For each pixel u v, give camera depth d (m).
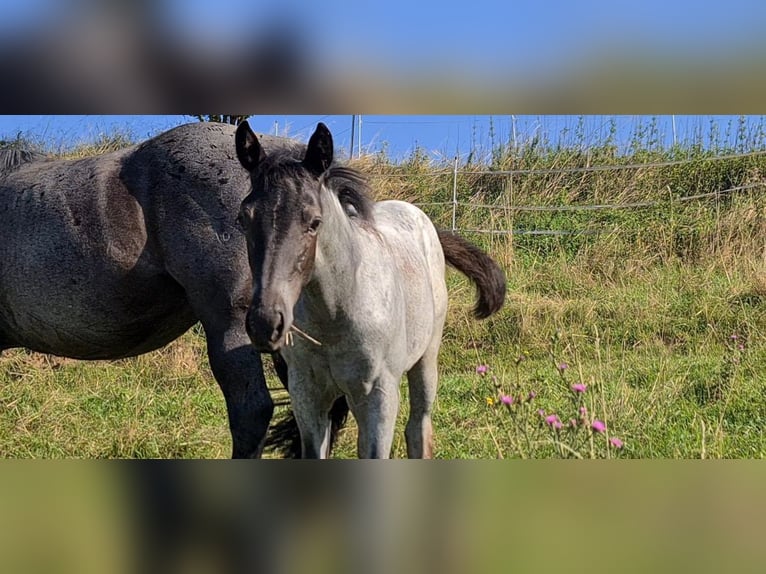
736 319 6.96
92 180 4.06
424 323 4.14
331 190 3.36
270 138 4.11
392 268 3.75
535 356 6.79
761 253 8.50
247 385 3.84
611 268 8.59
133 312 4.08
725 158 10.35
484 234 9.66
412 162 11.79
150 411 5.85
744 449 4.50
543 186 10.95
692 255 8.84
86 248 3.99
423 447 4.44
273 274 2.88
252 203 2.97
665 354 6.48
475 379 6.25
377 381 3.62
